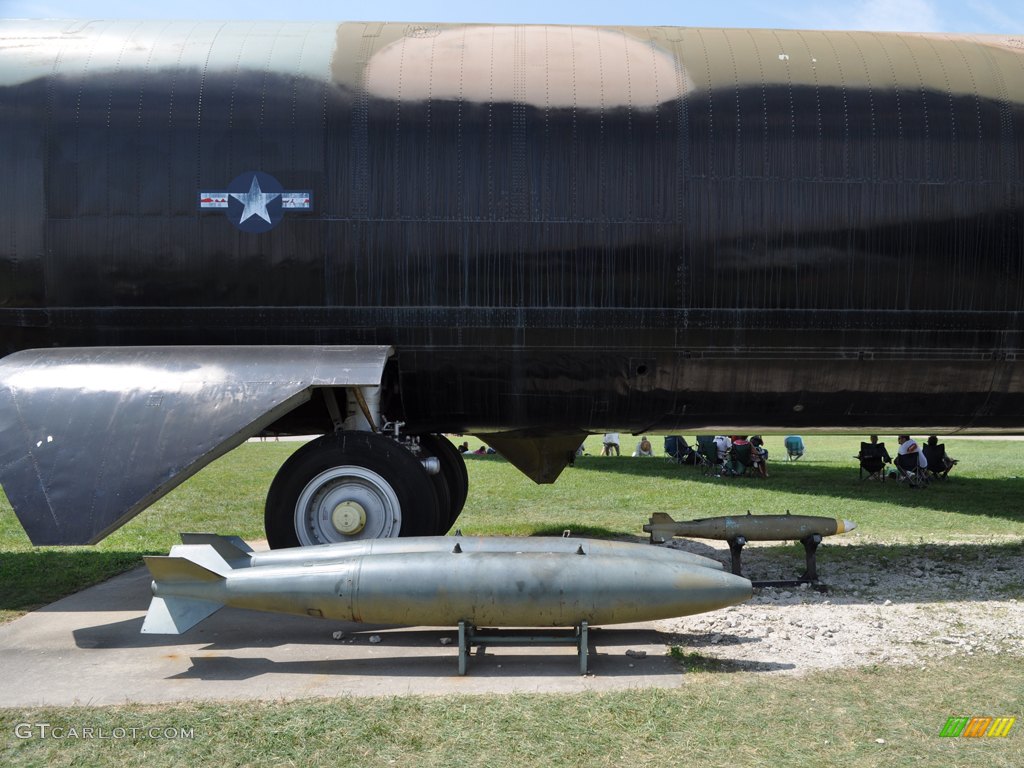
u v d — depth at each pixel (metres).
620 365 7.05
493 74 6.98
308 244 6.78
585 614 5.05
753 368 7.09
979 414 7.51
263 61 6.99
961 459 23.11
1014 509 12.30
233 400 5.96
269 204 6.75
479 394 7.21
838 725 4.17
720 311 6.92
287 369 6.25
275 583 5.17
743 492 14.49
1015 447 28.09
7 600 6.90
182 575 5.23
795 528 7.06
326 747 3.93
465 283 6.84
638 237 6.84
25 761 3.80
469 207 6.81
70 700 4.59
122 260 6.76
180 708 4.42
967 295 7.04
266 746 3.94
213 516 11.98
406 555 5.25
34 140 6.75
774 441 33.62
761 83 7.04
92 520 5.57
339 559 5.41
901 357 7.10
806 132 6.94
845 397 7.30
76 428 5.84
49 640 5.77
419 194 6.80
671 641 5.66
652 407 7.34
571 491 14.62
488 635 5.71
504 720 4.22
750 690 4.66
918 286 7.00
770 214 6.89
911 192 6.96
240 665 5.22
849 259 6.95
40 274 6.77
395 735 4.05
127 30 7.27
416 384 7.14
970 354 7.13
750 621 6.11
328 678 4.97
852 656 5.29
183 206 6.75
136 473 5.69
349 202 6.79
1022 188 7.04
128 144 6.75
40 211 6.74
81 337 6.88
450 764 3.75
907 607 6.48
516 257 6.83
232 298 6.81
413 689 4.77
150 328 6.85
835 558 8.35
